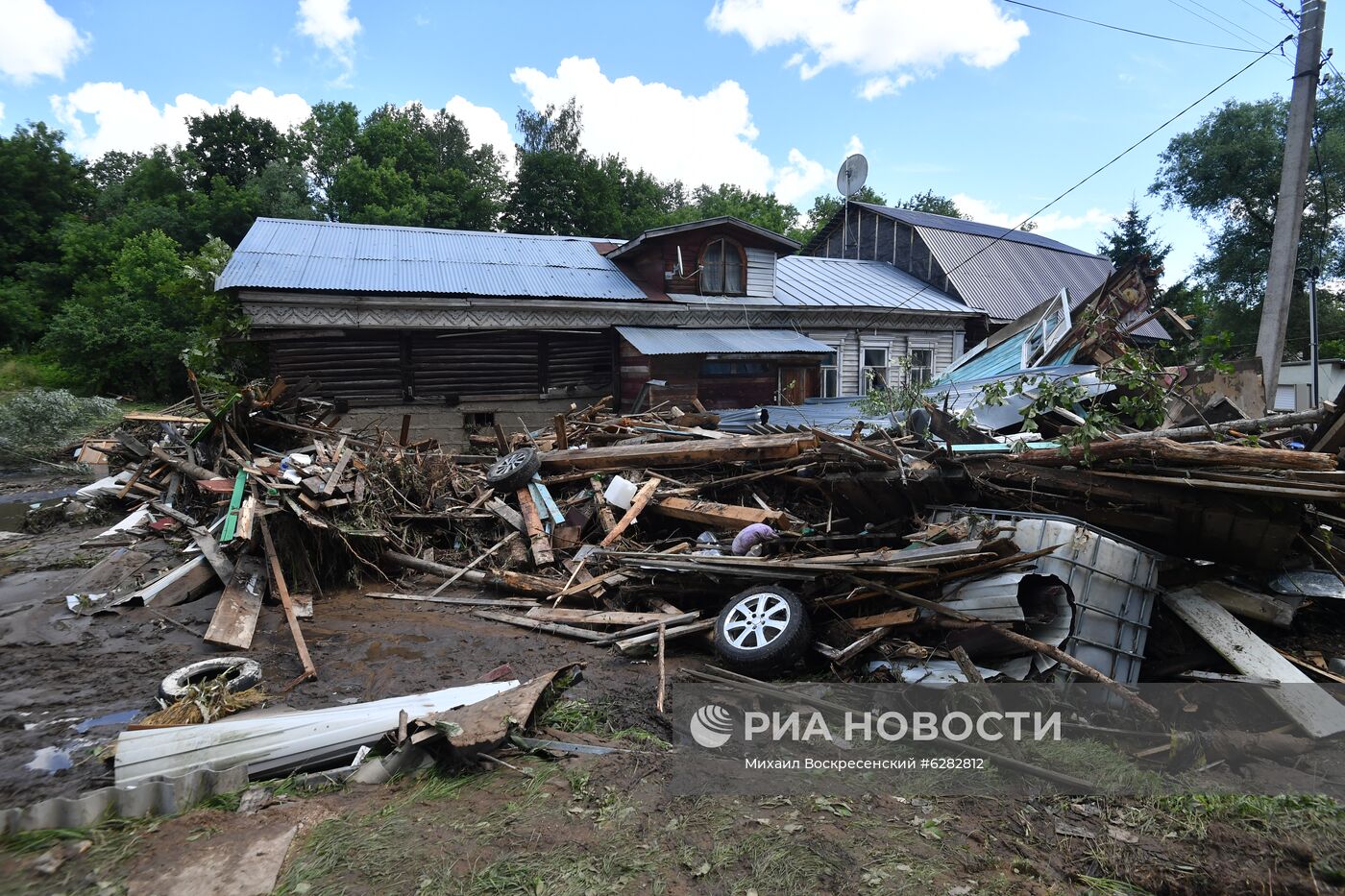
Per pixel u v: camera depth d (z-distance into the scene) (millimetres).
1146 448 5008
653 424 11492
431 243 18031
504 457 10453
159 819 3605
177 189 41094
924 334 21391
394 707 4613
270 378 14406
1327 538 5285
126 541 8750
